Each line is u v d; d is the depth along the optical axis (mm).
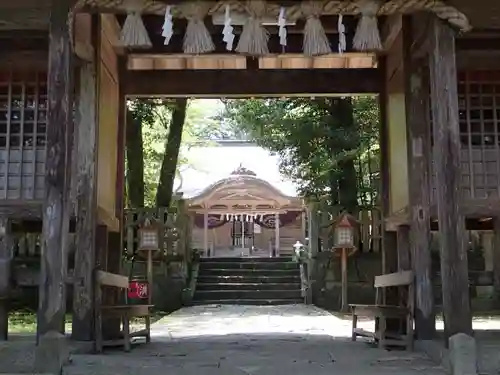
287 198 21219
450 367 4281
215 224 24047
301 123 12469
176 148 13570
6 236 5496
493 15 5121
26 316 9500
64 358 4461
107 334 6035
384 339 5766
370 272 12375
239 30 6734
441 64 4828
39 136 5973
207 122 19469
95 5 4750
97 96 5773
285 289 14695
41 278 4480
